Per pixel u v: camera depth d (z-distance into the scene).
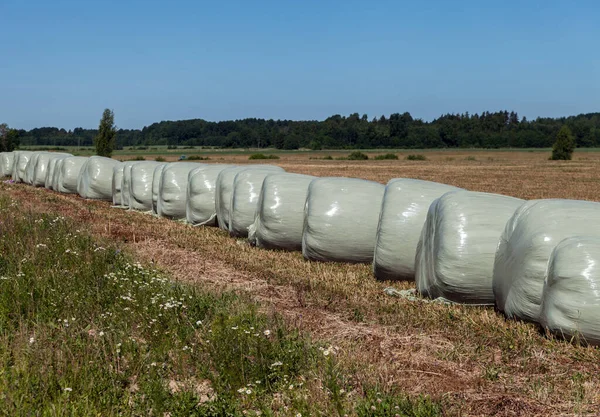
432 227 8.29
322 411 4.79
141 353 5.89
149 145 188.50
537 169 52.56
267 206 11.30
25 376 5.11
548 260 6.81
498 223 7.79
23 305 7.12
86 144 182.75
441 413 4.79
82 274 8.32
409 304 7.95
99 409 4.76
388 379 5.40
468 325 7.05
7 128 72.38
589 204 7.29
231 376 5.30
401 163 67.88
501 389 5.31
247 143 164.75
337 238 10.11
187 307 7.06
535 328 6.96
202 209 14.54
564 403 5.04
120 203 18.89
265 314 6.99
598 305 6.27
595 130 157.88
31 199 19.34
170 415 4.77
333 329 6.71
